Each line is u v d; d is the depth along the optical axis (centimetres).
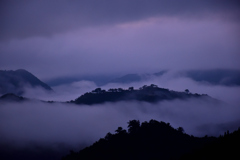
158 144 11762
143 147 11694
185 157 9738
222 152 9119
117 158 11325
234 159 8512
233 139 9638
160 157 10906
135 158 11131
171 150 11300
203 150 9738
